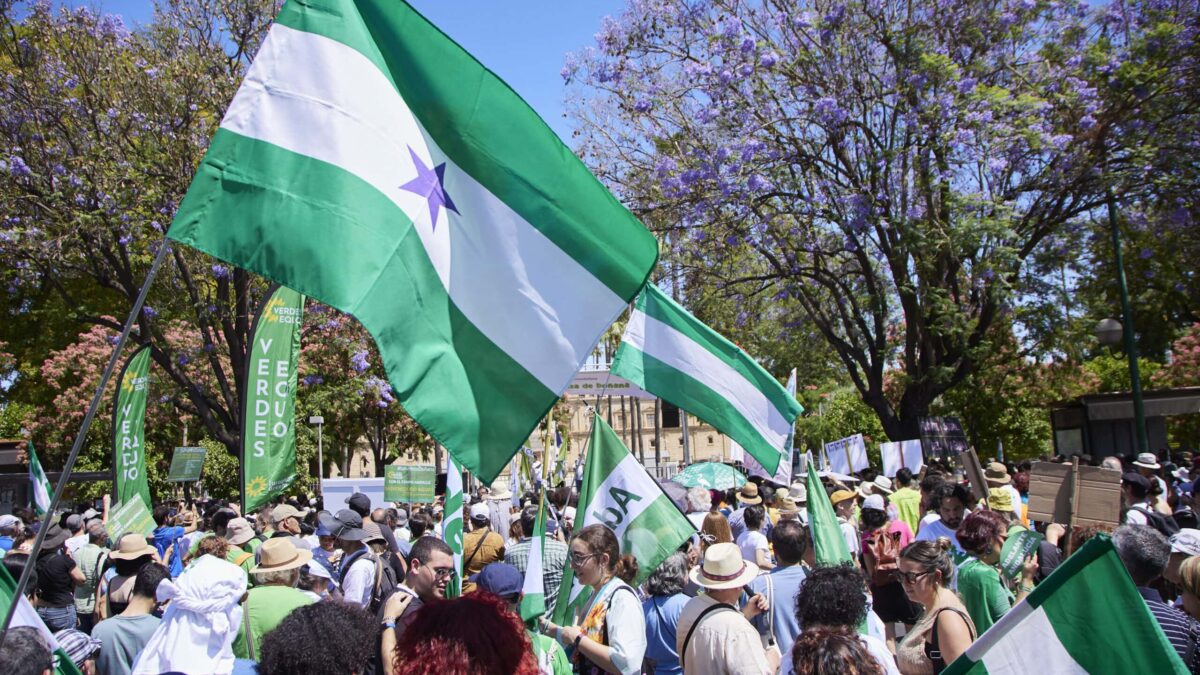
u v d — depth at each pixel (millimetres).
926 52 20000
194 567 4258
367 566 7633
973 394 31656
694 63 20891
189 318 22984
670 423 82500
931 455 22531
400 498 13539
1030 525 10469
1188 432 32406
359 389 26531
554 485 19031
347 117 4172
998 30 20609
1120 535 5430
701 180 20719
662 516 6000
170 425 29391
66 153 21312
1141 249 25891
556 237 4227
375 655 5562
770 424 8406
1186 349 31984
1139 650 3049
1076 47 21234
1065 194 21094
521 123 4281
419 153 4254
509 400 4125
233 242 3965
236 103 4086
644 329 8445
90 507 15727
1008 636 3242
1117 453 25281
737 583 4812
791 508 9664
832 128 20016
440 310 4145
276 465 9508
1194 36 19844
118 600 7445
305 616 3742
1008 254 19828
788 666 4449
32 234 20531
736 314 25781
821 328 23594
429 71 4293
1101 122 20641
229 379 26719
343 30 4250
